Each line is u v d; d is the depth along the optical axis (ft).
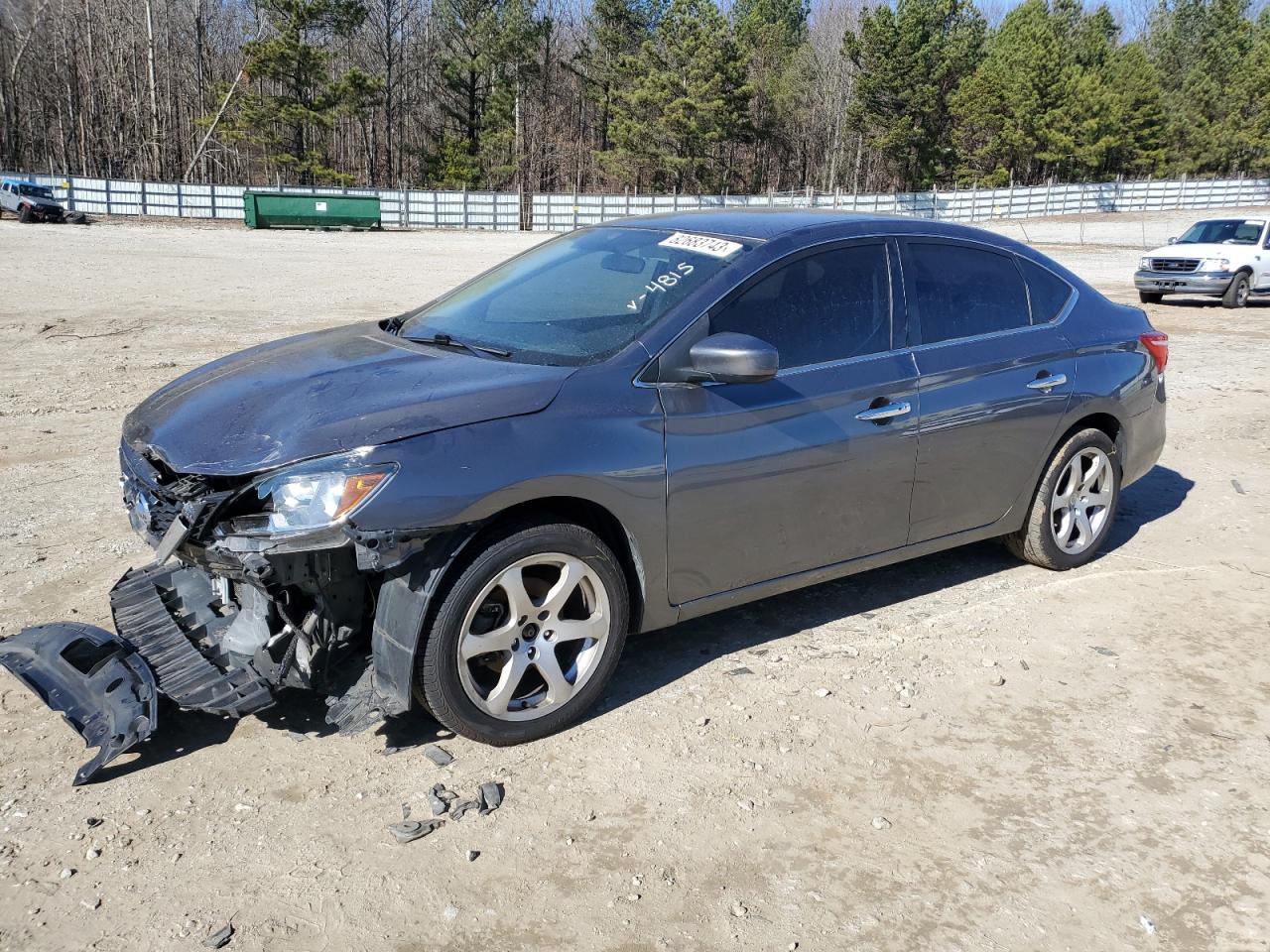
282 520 9.59
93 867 8.94
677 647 13.53
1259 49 253.03
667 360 11.54
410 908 8.54
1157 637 14.12
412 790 10.14
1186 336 47.24
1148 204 207.51
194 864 9.00
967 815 10.02
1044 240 138.72
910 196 196.85
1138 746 11.35
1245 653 13.70
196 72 215.31
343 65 217.97
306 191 157.58
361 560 9.53
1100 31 278.26
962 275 14.67
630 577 11.76
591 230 14.90
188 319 44.73
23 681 10.49
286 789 10.12
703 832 9.64
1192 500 20.80
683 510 11.59
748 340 11.00
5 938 8.09
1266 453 24.72
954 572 16.47
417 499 9.67
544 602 10.82
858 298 13.37
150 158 209.77
